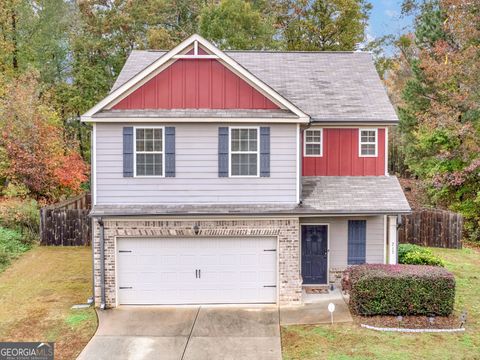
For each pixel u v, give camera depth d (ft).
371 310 37.29
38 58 88.63
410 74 104.78
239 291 41.32
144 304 41.01
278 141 40.93
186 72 40.93
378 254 46.50
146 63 53.62
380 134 48.11
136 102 40.81
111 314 38.81
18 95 67.62
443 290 36.70
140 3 101.91
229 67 41.01
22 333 34.86
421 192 84.74
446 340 32.78
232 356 31.04
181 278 41.11
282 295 40.55
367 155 48.19
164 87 40.88
